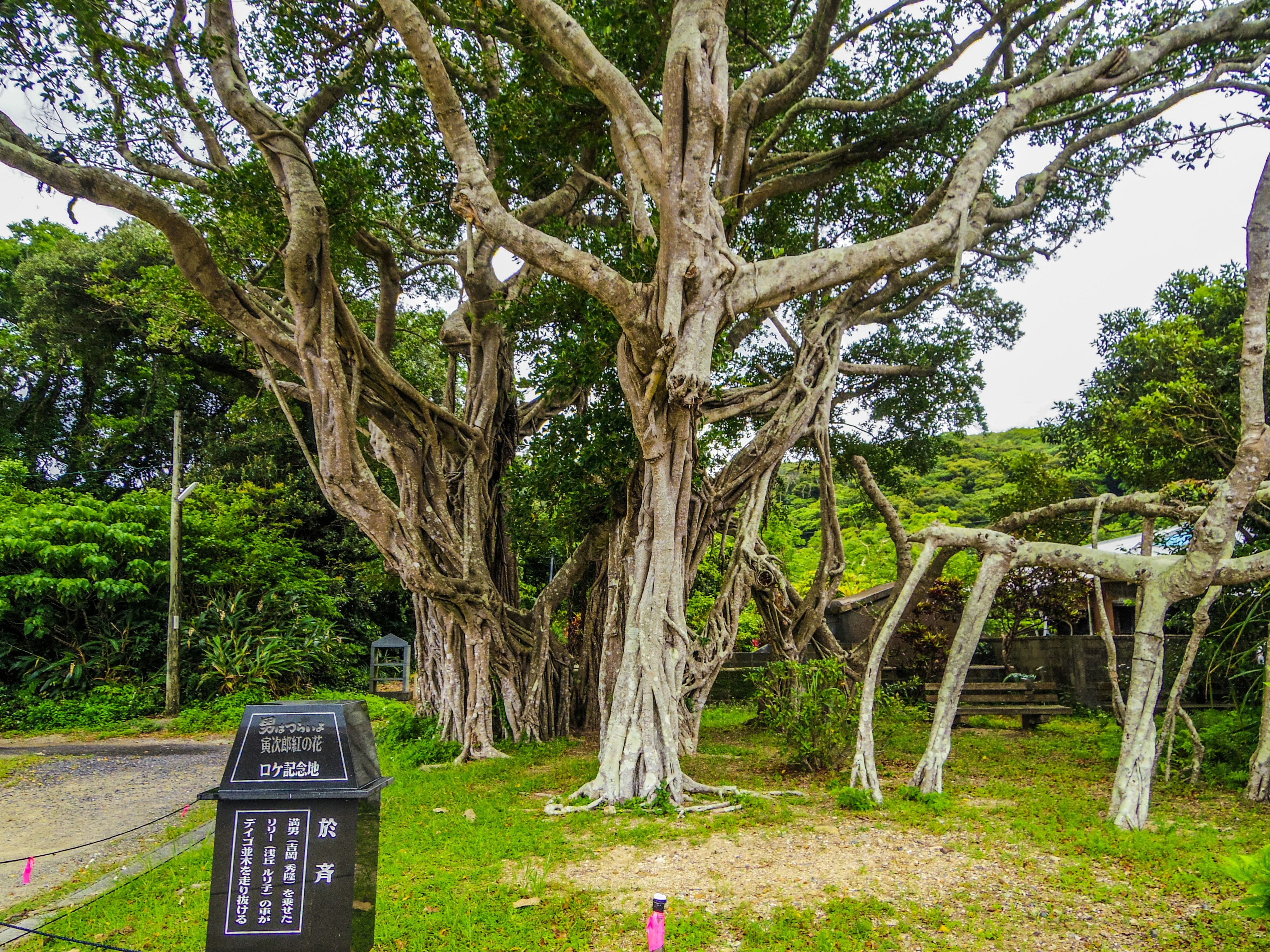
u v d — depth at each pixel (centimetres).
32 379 2673
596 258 881
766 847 622
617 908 496
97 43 891
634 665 857
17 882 629
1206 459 1270
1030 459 1783
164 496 2003
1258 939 430
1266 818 682
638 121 790
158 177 1100
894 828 663
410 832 684
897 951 427
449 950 430
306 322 1003
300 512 2481
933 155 1462
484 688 1158
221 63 1000
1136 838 613
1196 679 1223
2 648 1647
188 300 1404
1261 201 682
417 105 1098
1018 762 955
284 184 988
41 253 2638
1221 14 1145
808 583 2427
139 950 447
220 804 348
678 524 924
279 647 1823
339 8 1023
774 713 986
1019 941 439
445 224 1304
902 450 1725
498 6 1077
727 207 1072
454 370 1528
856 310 1371
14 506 1867
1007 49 1268
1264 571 702
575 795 797
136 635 1762
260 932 338
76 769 1151
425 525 1223
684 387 780
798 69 1175
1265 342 681
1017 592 1553
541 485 1257
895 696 1077
